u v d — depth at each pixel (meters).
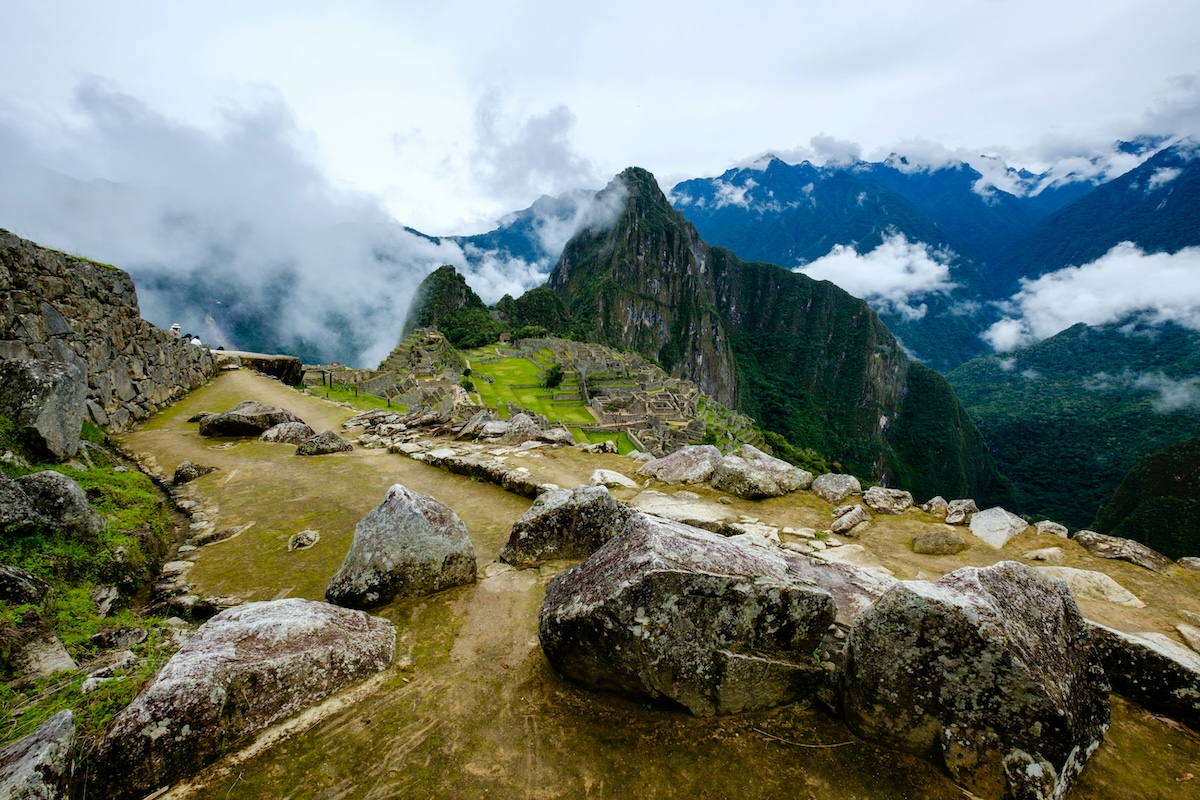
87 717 3.65
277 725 3.92
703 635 4.04
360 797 3.44
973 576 3.94
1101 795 3.45
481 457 11.14
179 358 19.14
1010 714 3.35
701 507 8.07
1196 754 3.85
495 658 4.86
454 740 3.90
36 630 4.34
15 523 5.39
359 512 8.53
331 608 4.98
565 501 6.75
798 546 6.80
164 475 10.35
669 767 3.66
